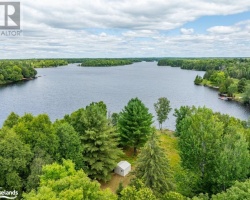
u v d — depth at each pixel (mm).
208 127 25547
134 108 36188
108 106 78875
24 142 24516
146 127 35812
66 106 78000
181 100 90438
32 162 22984
